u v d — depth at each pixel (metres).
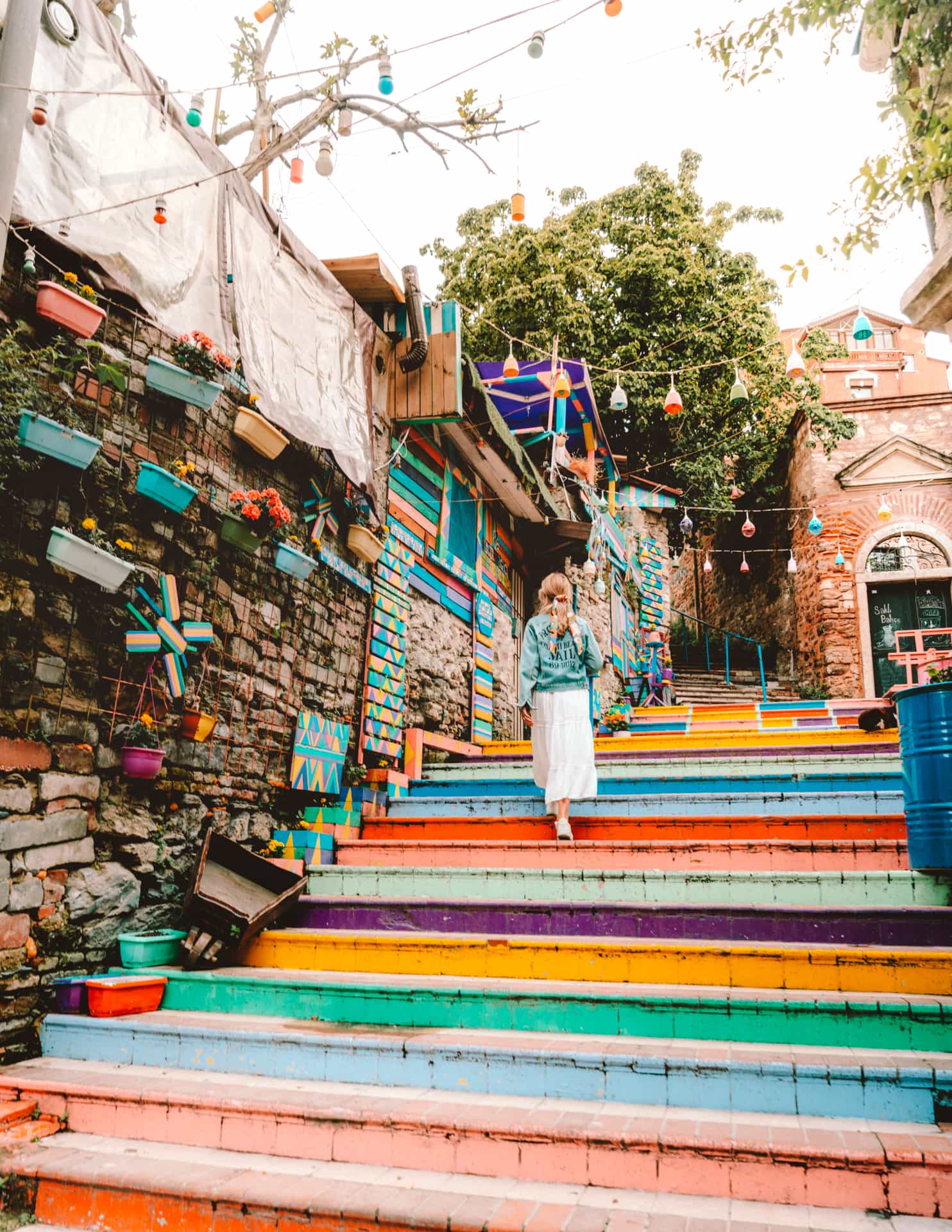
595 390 18.11
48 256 3.85
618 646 15.34
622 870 4.38
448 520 8.59
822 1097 2.78
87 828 3.86
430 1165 2.72
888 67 4.21
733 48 4.03
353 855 5.42
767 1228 2.26
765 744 8.18
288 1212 2.48
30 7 3.54
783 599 19.73
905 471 17.45
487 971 3.84
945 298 4.23
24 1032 3.50
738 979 3.54
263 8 4.66
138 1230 2.60
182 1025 3.44
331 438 5.75
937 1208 2.34
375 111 4.73
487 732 9.60
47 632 3.72
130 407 4.27
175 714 4.43
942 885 3.92
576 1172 2.61
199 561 4.68
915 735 4.07
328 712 6.02
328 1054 3.23
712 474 19.08
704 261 18.83
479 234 18.97
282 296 5.50
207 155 4.84
